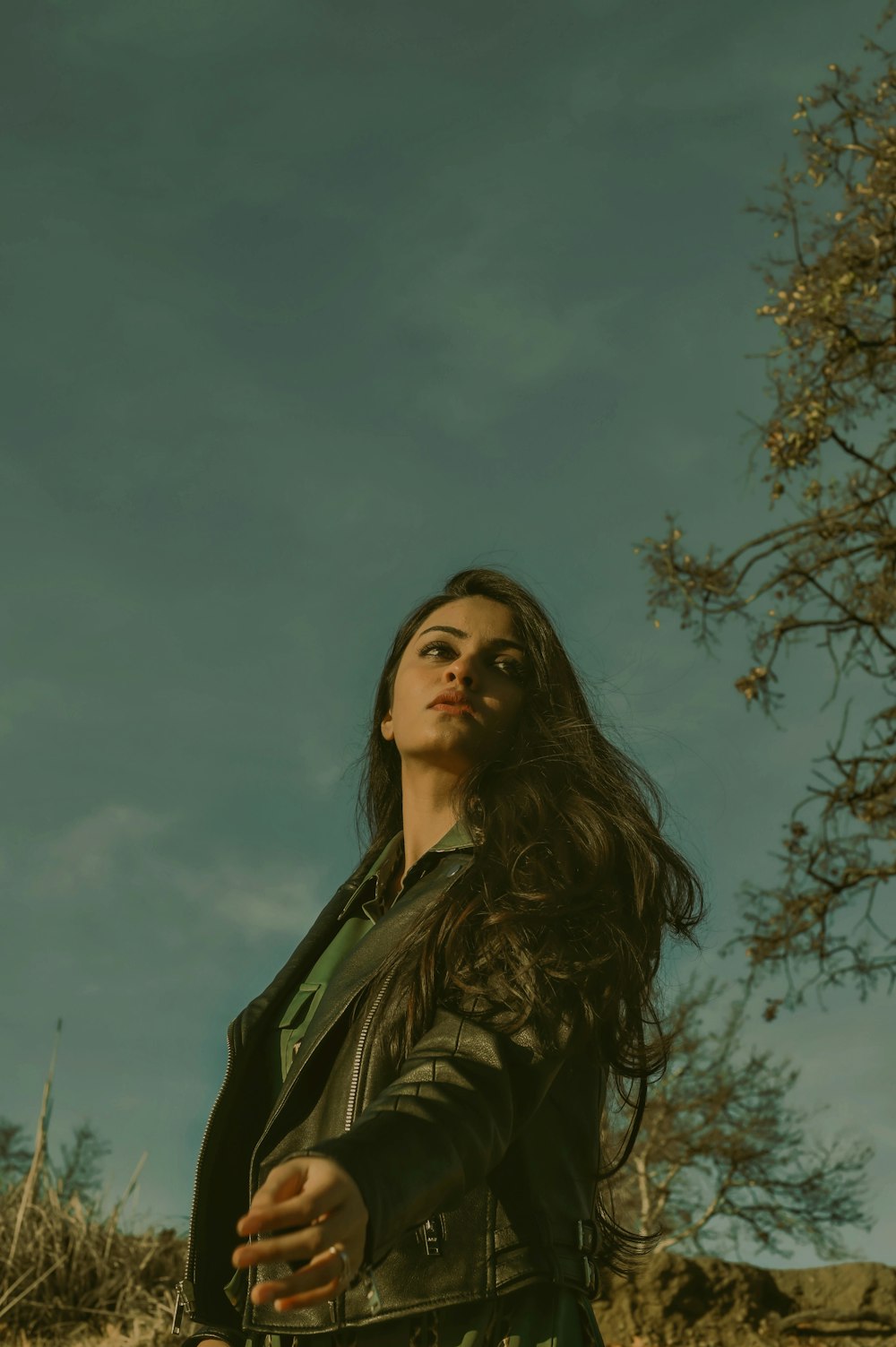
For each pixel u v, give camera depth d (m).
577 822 1.75
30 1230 6.68
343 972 1.69
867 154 9.36
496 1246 1.47
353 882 2.04
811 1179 18.89
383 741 2.32
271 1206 1.11
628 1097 1.84
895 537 9.34
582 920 1.61
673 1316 6.23
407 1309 1.42
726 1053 19.05
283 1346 1.53
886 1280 6.33
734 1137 18.64
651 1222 17.86
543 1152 1.54
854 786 9.51
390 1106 1.31
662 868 1.85
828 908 9.36
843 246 9.38
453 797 1.91
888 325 9.41
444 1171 1.26
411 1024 1.53
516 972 1.49
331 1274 1.12
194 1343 1.74
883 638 9.47
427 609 2.22
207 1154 1.77
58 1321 6.39
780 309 9.41
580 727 1.93
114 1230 6.84
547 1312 1.48
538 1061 1.45
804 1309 6.38
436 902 1.64
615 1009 1.58
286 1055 1.77
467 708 1.92
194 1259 1.76
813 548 9.61
